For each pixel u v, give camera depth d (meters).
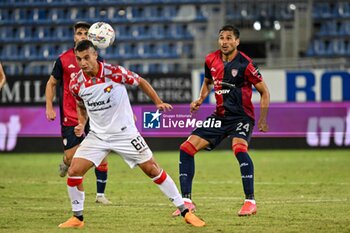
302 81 53.69
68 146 25.06
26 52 66.06
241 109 22.25
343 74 53.56
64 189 31.39
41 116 53.91
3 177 37.25
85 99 18.70
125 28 66.31
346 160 46.41
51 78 24.44
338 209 23.58
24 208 24.30
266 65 60.12
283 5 64.94
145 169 19.09
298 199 26.98
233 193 29.56
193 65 62.88
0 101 53.75
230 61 22.16
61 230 19.14
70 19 66.62
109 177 37.06
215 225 19.91
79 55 18.14
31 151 54.03
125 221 20.91
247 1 65.12
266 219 21.12
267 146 55.47
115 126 18.84
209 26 65.50
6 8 66.44
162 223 20.44
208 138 22.28
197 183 33.88
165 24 66.12
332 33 66.31
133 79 18.77
